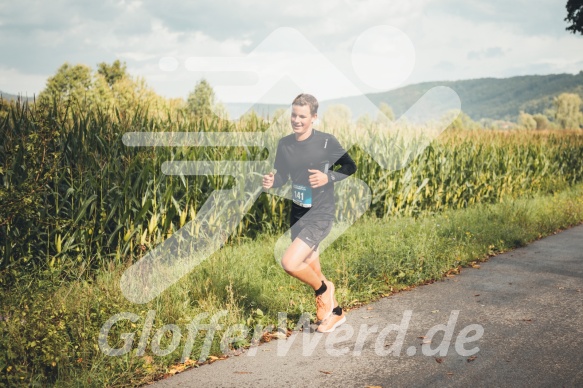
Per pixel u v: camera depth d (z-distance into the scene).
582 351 4.09
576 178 18.81
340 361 3.96
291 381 3.61
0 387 3.27
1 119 6.27
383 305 5.45
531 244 9.01
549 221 10.57
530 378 3.59
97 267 6.22
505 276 6.69
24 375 3.31
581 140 18.94
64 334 3.83
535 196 14.64
